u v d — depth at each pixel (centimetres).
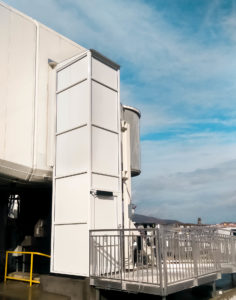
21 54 845
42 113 875
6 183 908
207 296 771
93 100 803
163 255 584
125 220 926
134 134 1221
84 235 726
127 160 981
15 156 795
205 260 770
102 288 658
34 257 1017
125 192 954
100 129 809
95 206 745
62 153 830
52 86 900
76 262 727
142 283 596
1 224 1101
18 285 797
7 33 816
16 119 811
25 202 1066
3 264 1051
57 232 788
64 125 842
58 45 948
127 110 1215
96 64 834
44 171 849
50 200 1025
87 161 760
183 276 641
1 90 786
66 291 701
